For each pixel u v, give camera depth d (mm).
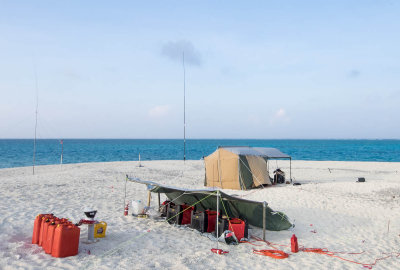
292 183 20812
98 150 75125
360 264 7137
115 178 20812
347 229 10258
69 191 15156
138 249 7469
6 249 6965
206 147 104000
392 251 8180
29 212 10539
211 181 19203
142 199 13977
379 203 13719
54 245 6656
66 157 49812
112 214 10883
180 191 9219
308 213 12109
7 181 17469
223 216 8656
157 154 61062
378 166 32875
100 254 6957
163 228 9430
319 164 35656
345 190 16422
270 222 9781
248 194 15820
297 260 7238
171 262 6742
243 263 6898
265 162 19891
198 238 8609
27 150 71000
